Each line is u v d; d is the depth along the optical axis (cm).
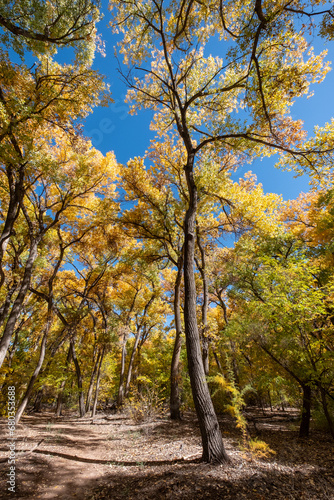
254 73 585
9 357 1272
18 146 698
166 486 338
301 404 714
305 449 500
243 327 695
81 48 691
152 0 680
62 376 1136
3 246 852
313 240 1019
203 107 870
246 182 1252
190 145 698
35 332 1585
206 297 1090
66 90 775
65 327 1319
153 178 1234
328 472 366
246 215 984
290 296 581
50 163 776
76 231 1377
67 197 1055
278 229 1018
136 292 1853
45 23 592
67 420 1311
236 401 486
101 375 1961
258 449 458
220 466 383
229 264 944
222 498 294
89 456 548
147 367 2047
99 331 1577
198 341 489
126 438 722
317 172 632
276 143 666
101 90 765
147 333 2300
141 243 1472
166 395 1362
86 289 1588
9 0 526
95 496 345
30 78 716
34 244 936
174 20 738
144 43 777
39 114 716
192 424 841
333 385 581
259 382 694
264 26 473
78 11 615
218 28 698
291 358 634
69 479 411
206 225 1227
